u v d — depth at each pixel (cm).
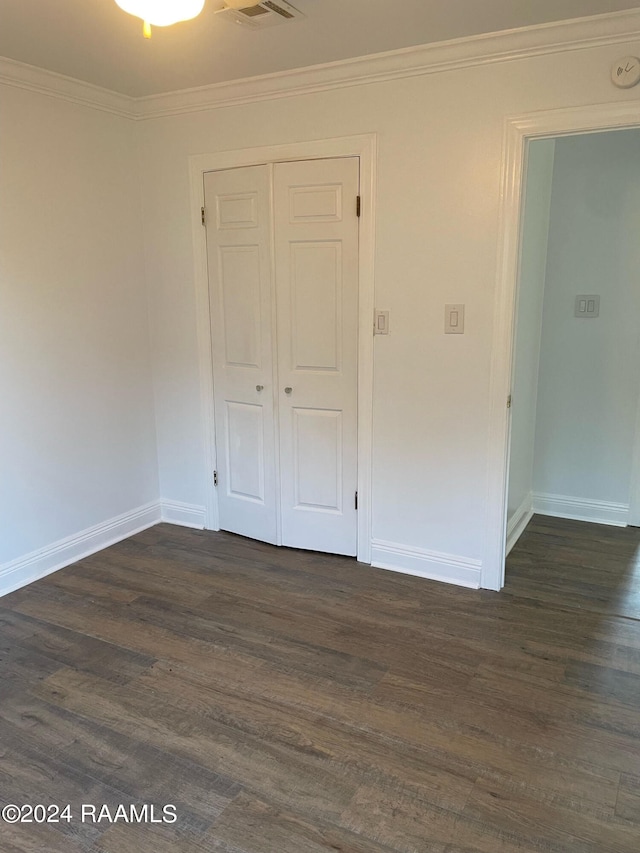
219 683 239
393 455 319
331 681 239
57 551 336
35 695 232
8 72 284
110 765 199
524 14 236
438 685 237
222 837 172
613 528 386
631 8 231
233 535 378
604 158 356
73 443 339
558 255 377
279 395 341
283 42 262
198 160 339
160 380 383
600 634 270
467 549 311
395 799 184
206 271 352
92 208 335
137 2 163
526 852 167
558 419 394
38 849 171
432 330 297
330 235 312
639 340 365
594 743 206
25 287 305
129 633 274
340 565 337
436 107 278
